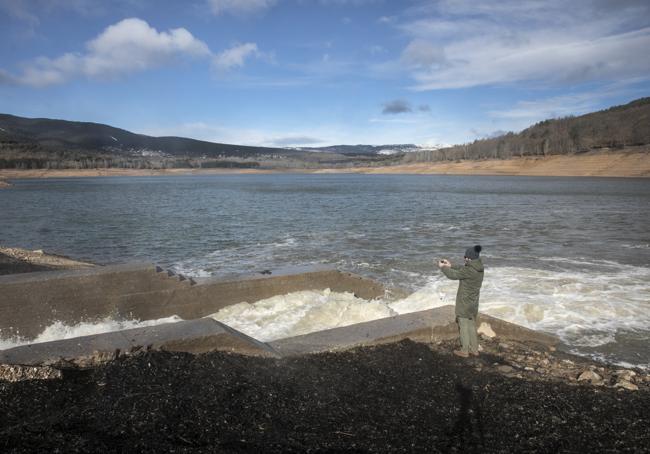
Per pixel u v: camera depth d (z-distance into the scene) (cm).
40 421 477
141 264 1070
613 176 12594
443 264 741
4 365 558
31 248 2208
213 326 705
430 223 3122
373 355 708
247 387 576
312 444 463
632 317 1073
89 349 623
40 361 586
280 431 484
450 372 668
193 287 1074
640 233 2564
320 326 962
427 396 587
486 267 1645
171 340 650
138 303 1025
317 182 12419
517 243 2252
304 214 3784
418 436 489
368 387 604
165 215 3709
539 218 3391
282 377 616
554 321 1045
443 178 14675
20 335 920
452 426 514
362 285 1273
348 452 452
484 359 735
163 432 466
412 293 1302
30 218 3534
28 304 927
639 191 6669
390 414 535
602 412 563
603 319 1059
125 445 439
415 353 725
